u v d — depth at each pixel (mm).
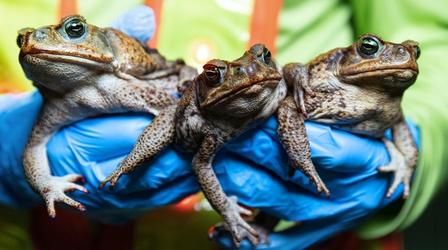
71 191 637
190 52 740
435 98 728
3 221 729
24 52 590
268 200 644
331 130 629
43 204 722
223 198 626
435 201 980
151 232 733
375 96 613
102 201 644
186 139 613
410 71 597
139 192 644
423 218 988
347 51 614
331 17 787
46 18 735
